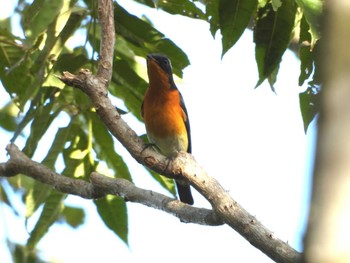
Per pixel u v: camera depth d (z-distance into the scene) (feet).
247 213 23.15
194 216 25.05
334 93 8.32
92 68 33.76
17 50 38.93
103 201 35.29
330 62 8.41
